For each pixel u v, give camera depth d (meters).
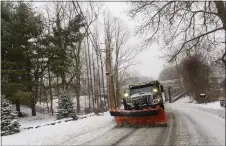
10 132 14.52
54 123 18.52
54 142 10.67
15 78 26.36
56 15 32.34
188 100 42.09
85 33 31.81
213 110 17.80
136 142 9.50
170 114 20.27
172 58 12.68
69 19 32.62
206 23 11.78
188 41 12.17
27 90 26.97
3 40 25.94
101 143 9.75
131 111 14.09
